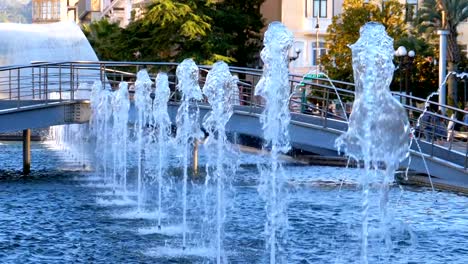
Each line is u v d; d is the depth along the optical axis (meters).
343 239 17.84
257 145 43.94
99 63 31.36
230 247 16.91
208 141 19.36
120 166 35.06
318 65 67.69
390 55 13.39
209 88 18.20
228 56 63.47
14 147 52.50
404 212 21.77
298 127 28.11
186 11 60.00
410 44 63.72
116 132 31.77
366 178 13.45
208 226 19.72
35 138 59.88
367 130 13.43
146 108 29.70
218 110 18.05
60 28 56.66
